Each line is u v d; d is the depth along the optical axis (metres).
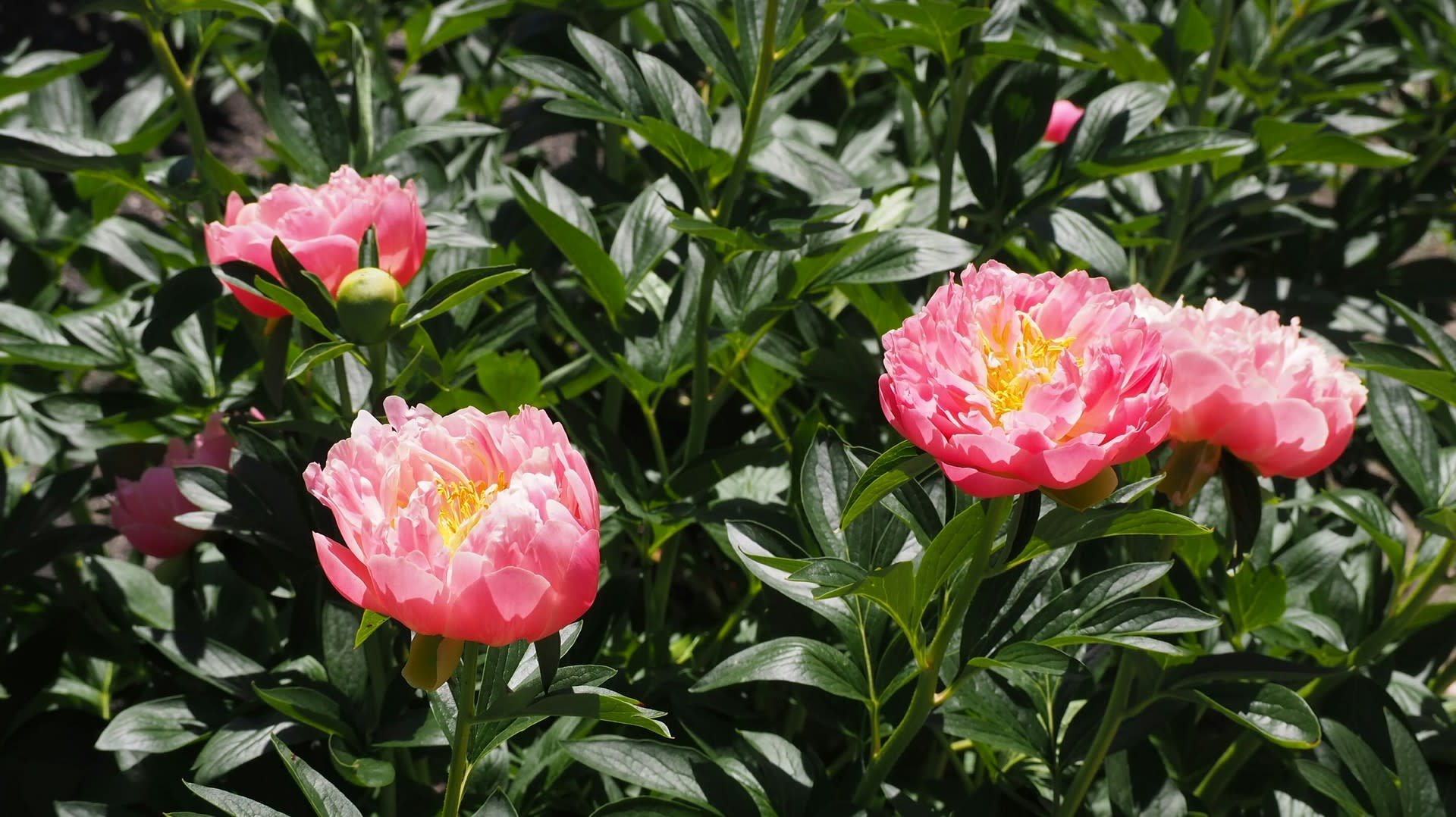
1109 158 2.71
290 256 2.43
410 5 3.99
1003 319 2.29
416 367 2.46
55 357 2.71
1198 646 2.58
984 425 2.24
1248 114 3.10
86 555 2.85
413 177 2.79
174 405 2.71
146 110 2.92
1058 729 2.53
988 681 2.54
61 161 2.58
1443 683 2.73
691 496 2.67
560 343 3.36
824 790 2.48
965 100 2.75
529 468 2.27
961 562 2.35
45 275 2.95
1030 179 2.75
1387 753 2.57
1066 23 3.02
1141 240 2.86
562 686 2.35
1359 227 3.71
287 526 2.51
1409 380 2.49
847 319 2.93
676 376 2.67
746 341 2.69
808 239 2.63
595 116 2.57
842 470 2.46
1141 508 2.40
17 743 2.62
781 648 2.46
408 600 2.22
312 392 2.68
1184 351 2.33
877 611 2.47
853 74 3.42
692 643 2.92
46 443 2.97
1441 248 5.43
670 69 2.62
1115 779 2.52
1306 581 2.64
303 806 2.57
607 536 2.63
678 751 2.45
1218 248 3.00
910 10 2.66
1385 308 3.26
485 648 2.46
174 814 2.34
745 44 2.58
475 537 2.23
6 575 2.62
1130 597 2.45
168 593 2.78
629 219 2.68
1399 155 2.74
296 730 2.48
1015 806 2.65
